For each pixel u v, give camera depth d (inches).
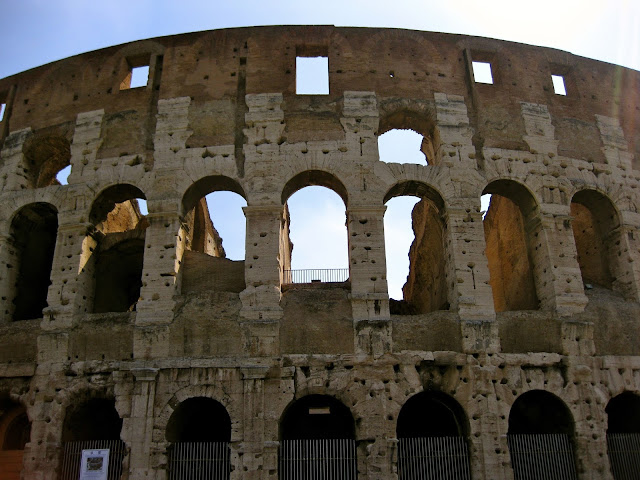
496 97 1323.8
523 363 1075.3
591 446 1047.6
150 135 1267.2
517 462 1034.1
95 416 1157.1
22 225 1295.5
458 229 1168.8
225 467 1004.6
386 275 1115.9
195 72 1322.6
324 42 1349.7
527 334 1113.4
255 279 1111.6
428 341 1078.4
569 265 1181.7
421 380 1044.5
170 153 1233.4
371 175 1194.6
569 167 1283.2
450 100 1300.4
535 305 1222.3
